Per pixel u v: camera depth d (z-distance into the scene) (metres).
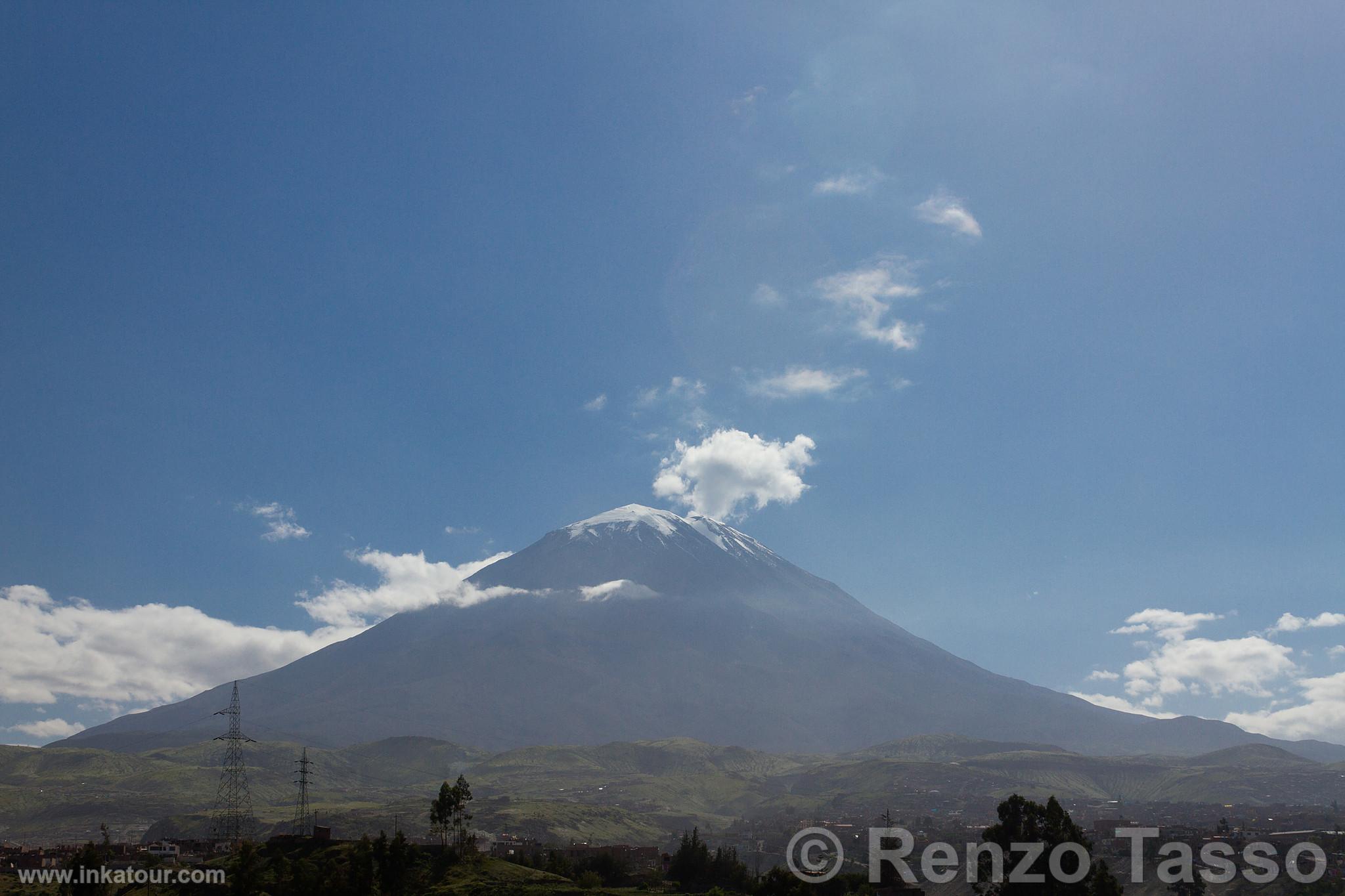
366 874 199.25
